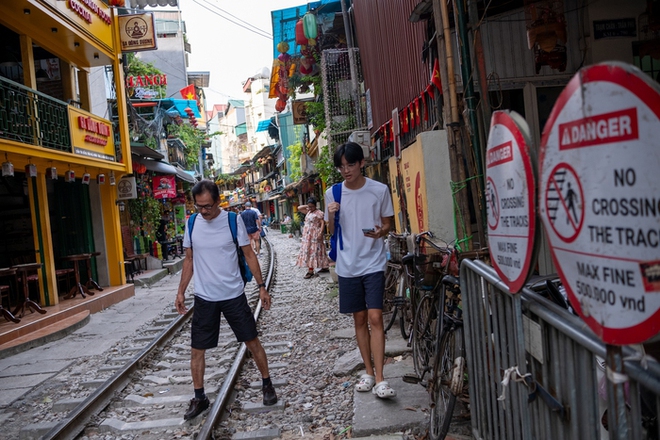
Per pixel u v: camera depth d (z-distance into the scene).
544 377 2.23
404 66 8.20
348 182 4.65
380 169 11.65
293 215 46.62
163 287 15.63
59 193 13.92
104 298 12.12
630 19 5.71
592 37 5.72
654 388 1.42
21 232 13.56
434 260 4.39
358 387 4.80
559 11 5.18
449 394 3.61
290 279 14.27
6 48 12.26
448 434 3.85
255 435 4.34
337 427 4.38
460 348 3.65
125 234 17.58
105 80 16.03
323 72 13.78
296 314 9.44
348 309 4.72
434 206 5.70
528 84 5.91
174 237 24.73
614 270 1.43
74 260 11.94
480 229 4.63
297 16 14.66
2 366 7.32
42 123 10.35
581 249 1.59
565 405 2.06
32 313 10.11
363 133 10.60
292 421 4.66
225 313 4.90
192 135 33.94
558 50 5.68
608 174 1.42
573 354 1.97
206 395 5.42
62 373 6.83
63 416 5.19
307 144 30.55
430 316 4.48
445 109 4.77
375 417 4.26
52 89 13.27
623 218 1.38
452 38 5.74
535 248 1.99
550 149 1.70
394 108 9.23
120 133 14.21
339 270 4.72
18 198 13.61
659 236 1.26
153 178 19.61
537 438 2.37
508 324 2.61
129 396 5.59
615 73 1.34
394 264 6.60
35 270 11.21
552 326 2.14
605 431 2.42
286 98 18.11
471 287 3.28
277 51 15.70
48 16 10.41
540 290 2.97
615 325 1.46
